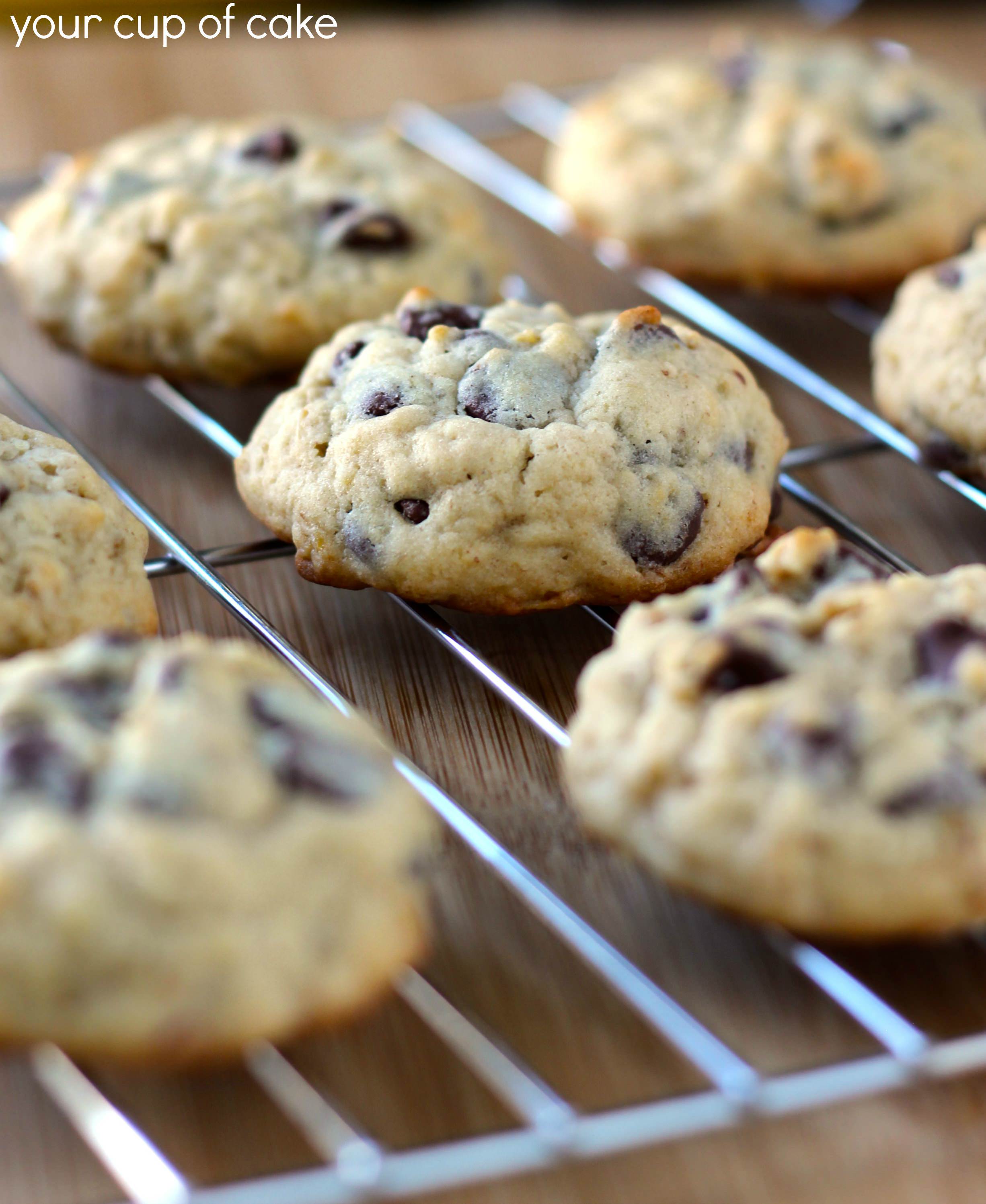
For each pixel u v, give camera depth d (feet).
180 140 1.76
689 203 1.77
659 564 1.56
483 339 1.59
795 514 1.67
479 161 1.93
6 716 1.42
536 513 1.55
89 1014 1.39
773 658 1.45
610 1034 1.44
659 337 1.60
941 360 1.64
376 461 1.56
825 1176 1.40
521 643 1.59
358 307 1.68
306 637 1.60
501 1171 1.38
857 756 1.43
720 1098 1.39
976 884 1.43
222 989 1.39
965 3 2.15
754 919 1.44
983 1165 1.41
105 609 1.53
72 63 2.02
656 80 1.86
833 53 1.85
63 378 1.74
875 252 1.76
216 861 1.40
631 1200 1.40
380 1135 1.41
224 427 1.70
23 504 1.53
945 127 1.80
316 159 1.72
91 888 1.39
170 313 1.68
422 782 1.47
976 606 1.48
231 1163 1.40
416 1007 1.45
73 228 1.71
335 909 1.41
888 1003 1.45
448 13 2.38
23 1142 1.41
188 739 1.41
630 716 1.46
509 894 1.48
